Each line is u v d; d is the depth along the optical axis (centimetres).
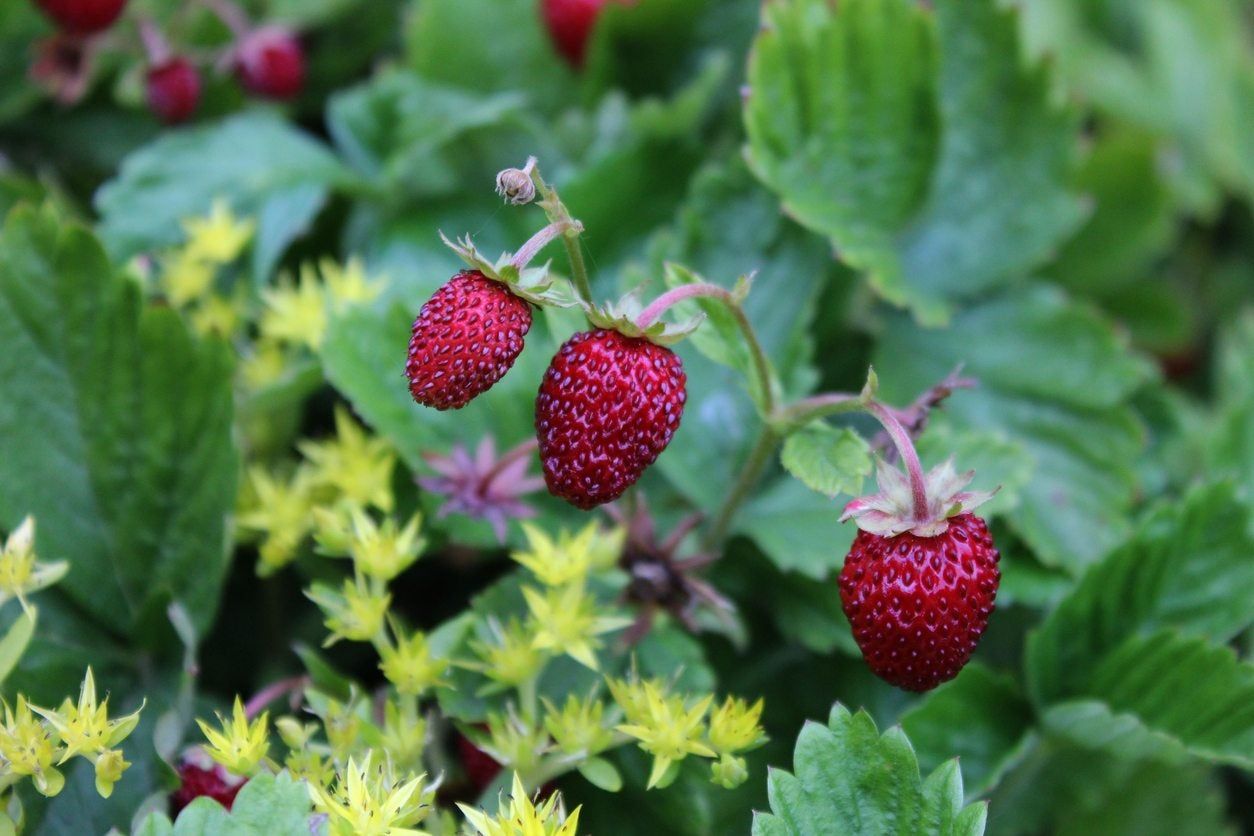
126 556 32
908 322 37
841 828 29
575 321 30
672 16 38
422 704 32
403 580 34
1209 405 43
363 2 40
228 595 35
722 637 33
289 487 33
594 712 30
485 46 39
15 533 30
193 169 36
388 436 32
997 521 34
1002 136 37
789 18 35
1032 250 36
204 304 35
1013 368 36
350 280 34
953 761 29
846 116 35
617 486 29
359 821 28
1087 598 32
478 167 38
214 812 28
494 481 32
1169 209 40
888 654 29
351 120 38
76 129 38
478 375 28
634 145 36
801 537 33
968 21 36
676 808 31
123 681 32
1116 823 34
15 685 31
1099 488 35
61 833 30
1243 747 31
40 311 32
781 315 35
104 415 32
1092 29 51
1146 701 32
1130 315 41
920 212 36
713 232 35
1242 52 49
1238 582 32
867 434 35
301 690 31
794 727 33
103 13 37
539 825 28
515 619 30
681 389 29
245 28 39
